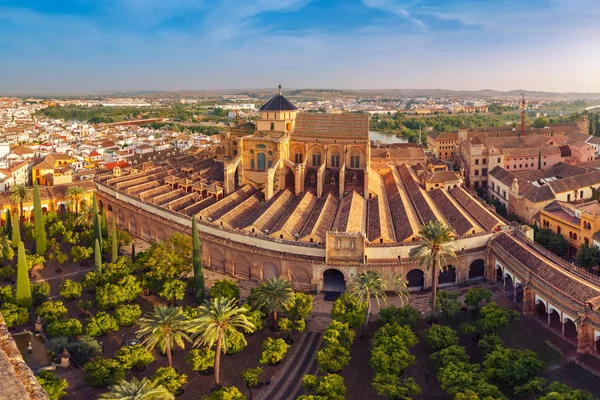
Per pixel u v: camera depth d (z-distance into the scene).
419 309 125.50
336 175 196.12
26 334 113.25
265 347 100.88
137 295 128.25
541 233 161.12
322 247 135.50
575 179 194.50
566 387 81.56
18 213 197.12
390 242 136.62
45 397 31.11
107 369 91.81
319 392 86.19
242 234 145.88
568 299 106.31
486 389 82.50
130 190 196.88
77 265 158.00
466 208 174.88
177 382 88.69
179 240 137.12
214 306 92.81
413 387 86.56
